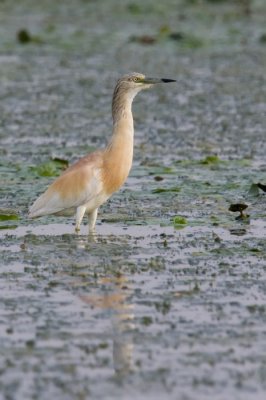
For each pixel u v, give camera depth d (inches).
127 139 1013.8
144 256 931.3
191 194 1160.2
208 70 2041.1
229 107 1701.5
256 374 679.1
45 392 649.0
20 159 1327.5
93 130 1524.4
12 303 806.5
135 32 2493.8
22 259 921.5
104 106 1710.1
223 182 1215.6
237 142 1445.6
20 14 2797.7
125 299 815.7
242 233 1011.3
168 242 976.9
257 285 849.5
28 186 1187.9
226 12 2815.0
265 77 1967.3
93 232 1008.9
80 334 743.1
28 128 1534.2
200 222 1048.8
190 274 877.8
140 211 1088.8
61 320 770.2
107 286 847.1
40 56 2199.8
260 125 1565.0
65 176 1005.2
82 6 2940.5
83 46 2322.8
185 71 2030.0
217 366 690.8
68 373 678.5
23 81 1923.0
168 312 786.8
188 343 727.7
